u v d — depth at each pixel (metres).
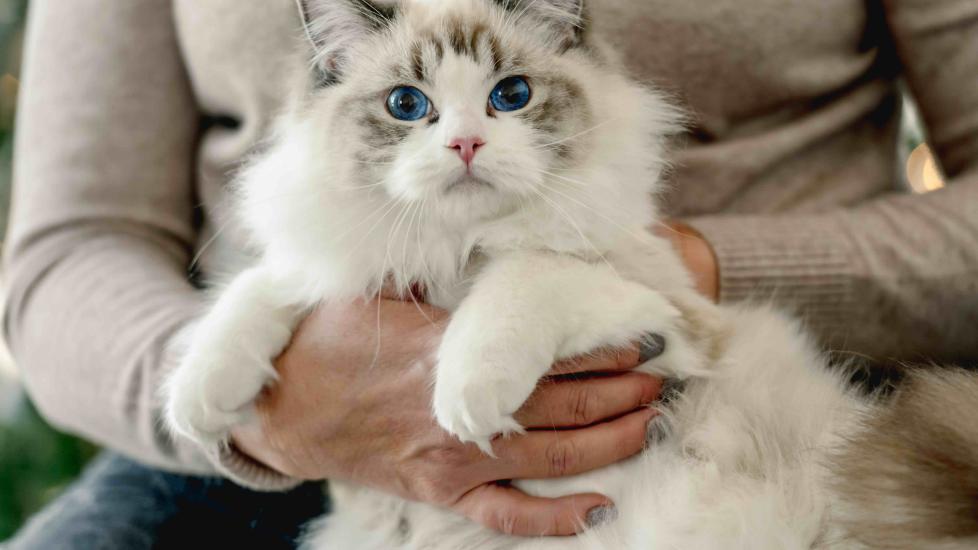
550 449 0.60
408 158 0.61
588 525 0.60
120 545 0.69
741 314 0.66
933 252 0.67
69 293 0.72
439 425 0.59
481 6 0.64
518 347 0.58
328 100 0.65
